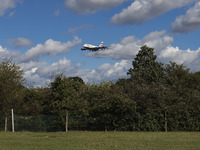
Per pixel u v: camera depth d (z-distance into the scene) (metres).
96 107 25.05
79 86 34.41
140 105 25.22
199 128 23.72
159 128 24.08
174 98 25.52
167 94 25.80
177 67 45.12
